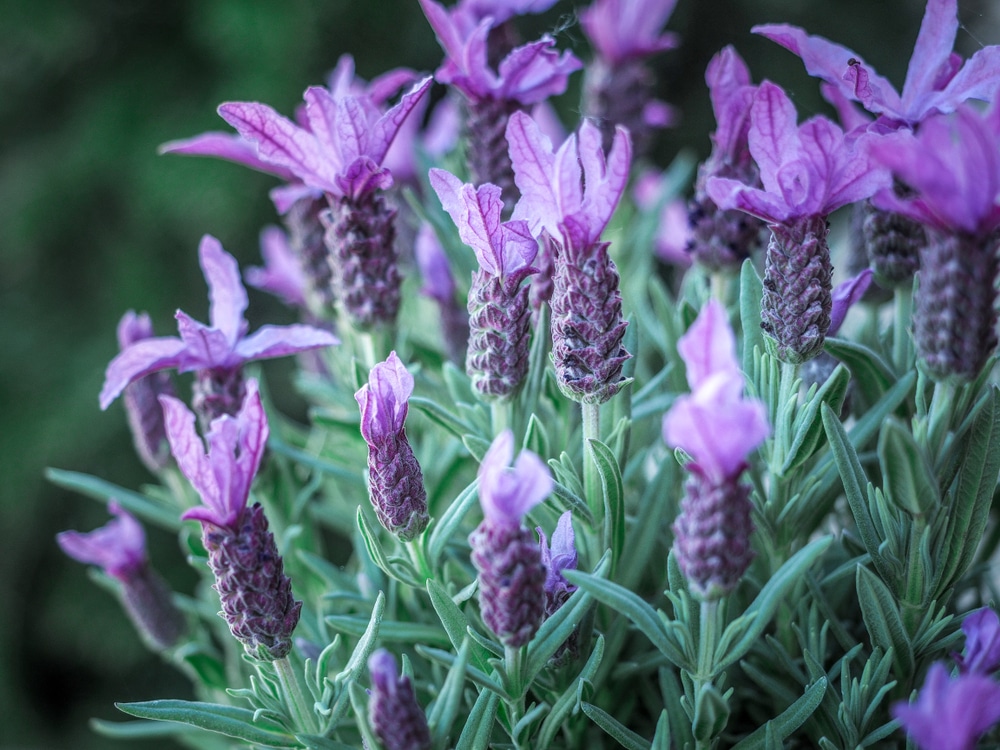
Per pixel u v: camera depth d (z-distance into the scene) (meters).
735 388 0.36
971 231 0.37
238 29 1.06
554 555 0.40
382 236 0.44
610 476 0.41
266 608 0.40
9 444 1.12
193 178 1.08
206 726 0.40
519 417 0.43
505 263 0.40
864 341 0.45
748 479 0.42
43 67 1.16
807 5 1.11
